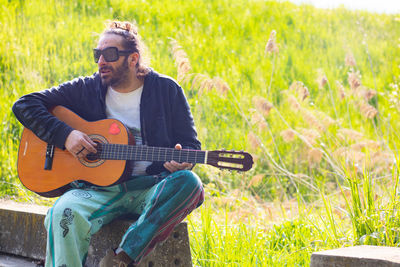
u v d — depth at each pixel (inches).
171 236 111.0
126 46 116.0
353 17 516.1
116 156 111.9
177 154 109.0
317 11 514.3
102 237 116.3
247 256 135.3
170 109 119.0
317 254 93.0
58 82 288.2
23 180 116.6
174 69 324.8
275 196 244.8
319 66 389.4
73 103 121.0
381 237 126.9
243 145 274.8
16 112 116.4
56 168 115.3
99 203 107.0
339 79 376.2
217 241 144.4
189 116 120.3
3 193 196.5
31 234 130.6
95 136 114.8
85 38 335.9
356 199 140.6
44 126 113.7
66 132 112.7
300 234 152.8
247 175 243.9
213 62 354.6
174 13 414.3
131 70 117.4
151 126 116.9
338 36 449.4
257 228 159.2
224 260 132.1
